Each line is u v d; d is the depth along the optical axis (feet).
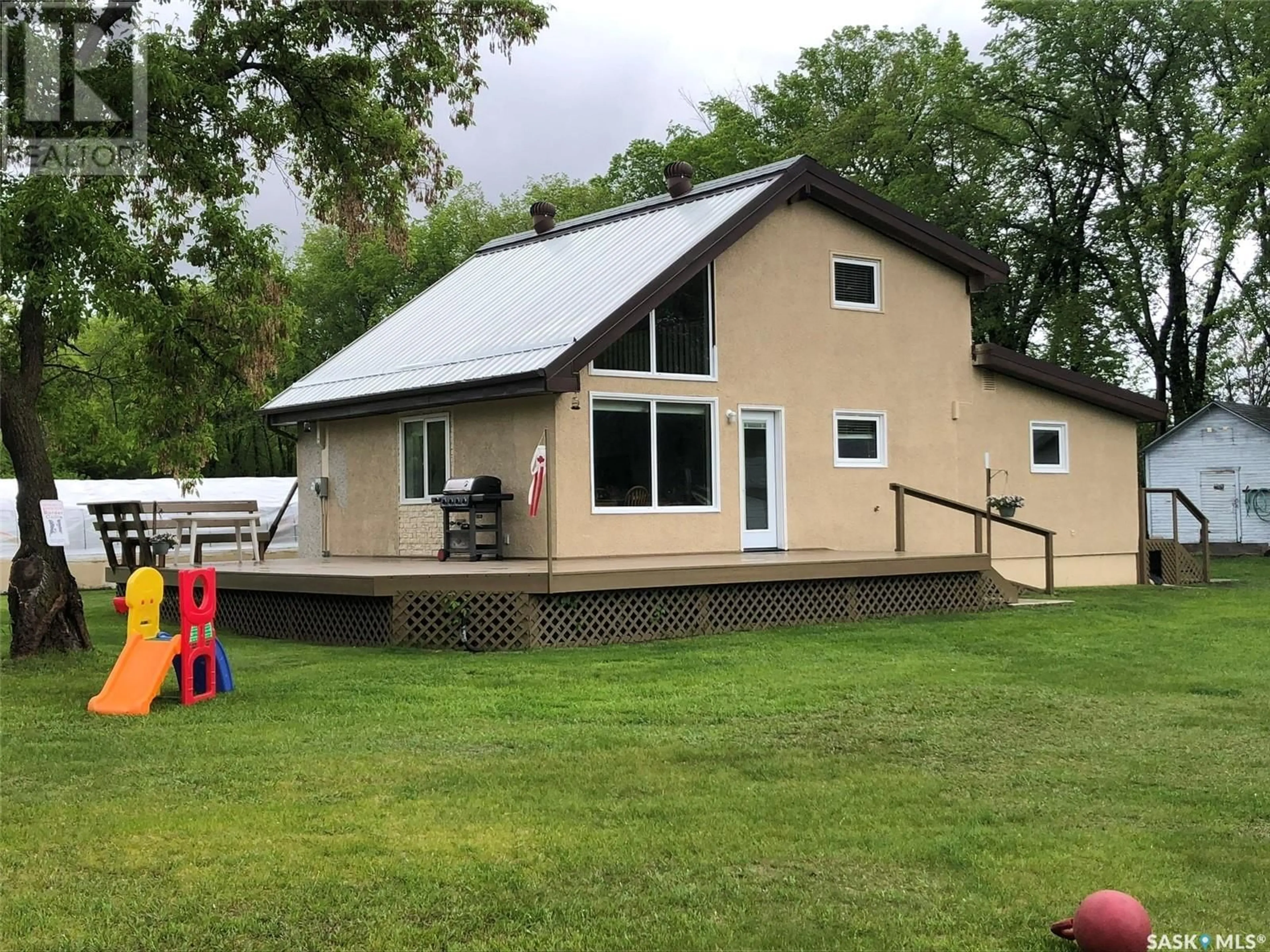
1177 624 46.50
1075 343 115.65
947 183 119.03
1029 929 14.96
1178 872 17.17
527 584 40.57
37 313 39.32
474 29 45.19
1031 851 18.06
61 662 37.37
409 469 58.23
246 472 162.61
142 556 54.75
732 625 45.21
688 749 24.71
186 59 40.55
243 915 15.46
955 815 19.95
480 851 17.94
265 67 43.52
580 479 49.60
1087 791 21.70
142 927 15.10
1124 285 118.62
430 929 14.96
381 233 48.26
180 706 30.12
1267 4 104.47
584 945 14.46
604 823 19.43
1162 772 23.12
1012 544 65.77
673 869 17.17
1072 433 68.69
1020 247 121.80
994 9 117.39
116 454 58.13
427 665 36.40
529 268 63.98
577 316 51.08
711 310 53.83
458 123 47.01
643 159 143.74
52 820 19.69
